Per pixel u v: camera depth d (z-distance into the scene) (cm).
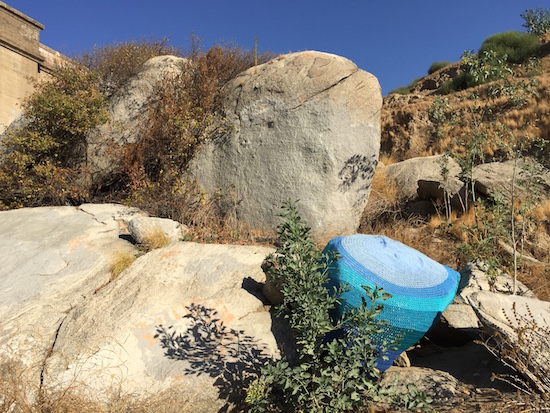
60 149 862
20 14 1344
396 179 1003
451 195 852
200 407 398
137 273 522
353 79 740
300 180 706
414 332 427
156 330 445
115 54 927
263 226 714
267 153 731
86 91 855
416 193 959
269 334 456
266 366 402
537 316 432
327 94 724
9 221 700
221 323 459
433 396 397
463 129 1413
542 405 347
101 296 492
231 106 784
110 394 393
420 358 488
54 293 518
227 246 566
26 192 813
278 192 713
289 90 738
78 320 458
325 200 701
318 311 385
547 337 397
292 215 449
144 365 417
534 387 382
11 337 444
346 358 372
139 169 801
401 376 424
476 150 759
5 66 1319
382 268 440
